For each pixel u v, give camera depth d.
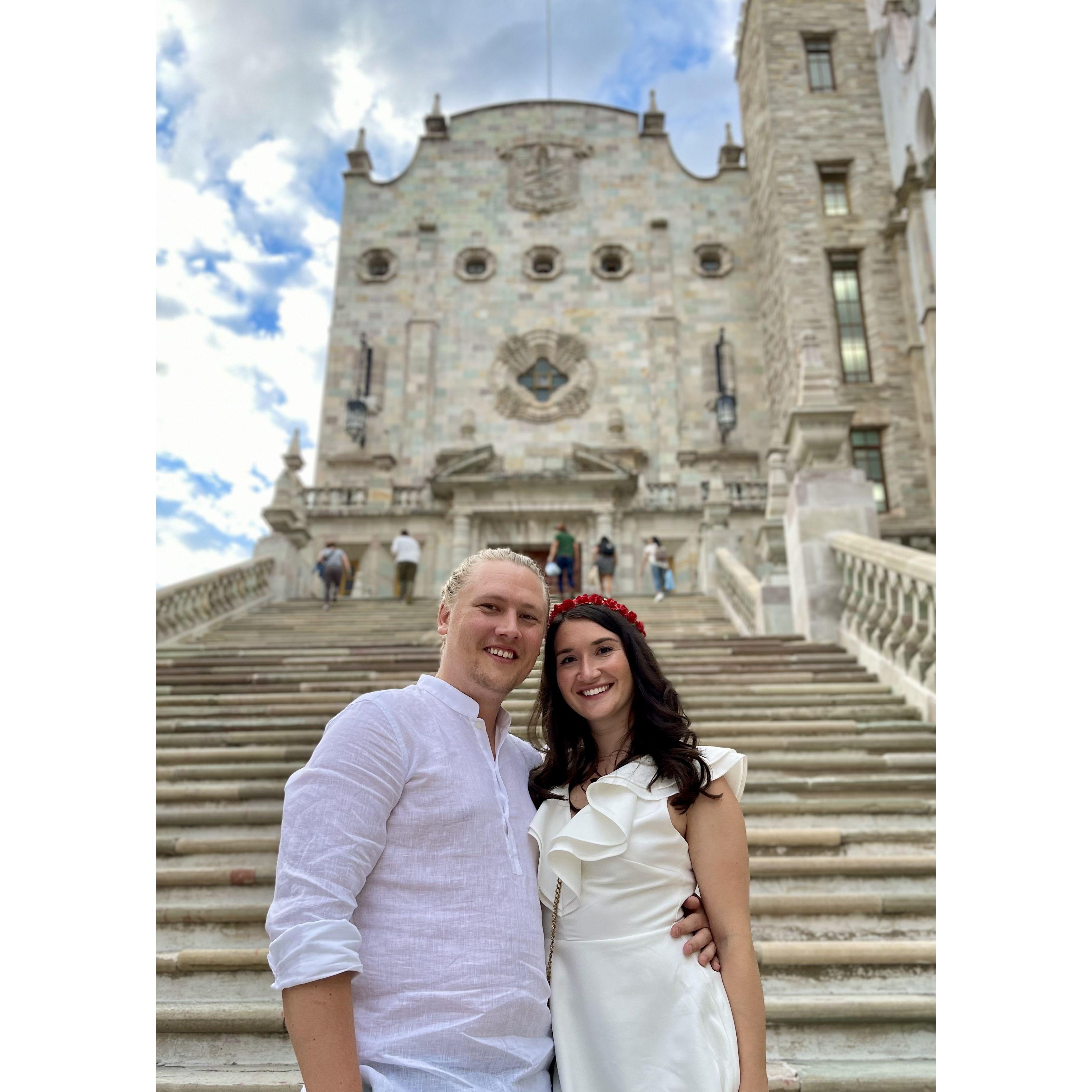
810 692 7.43
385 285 27.61
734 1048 1.87
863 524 9.34
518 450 25.67
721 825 2.11
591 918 2.06
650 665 2.33
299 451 22.45
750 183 28.11
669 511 22.77
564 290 27.38
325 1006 1.65
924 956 3.93
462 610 2.27
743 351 26.30
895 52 23.48
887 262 23.70
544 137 29.02
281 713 7.49
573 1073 1.91
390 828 1.92
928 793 5.51
